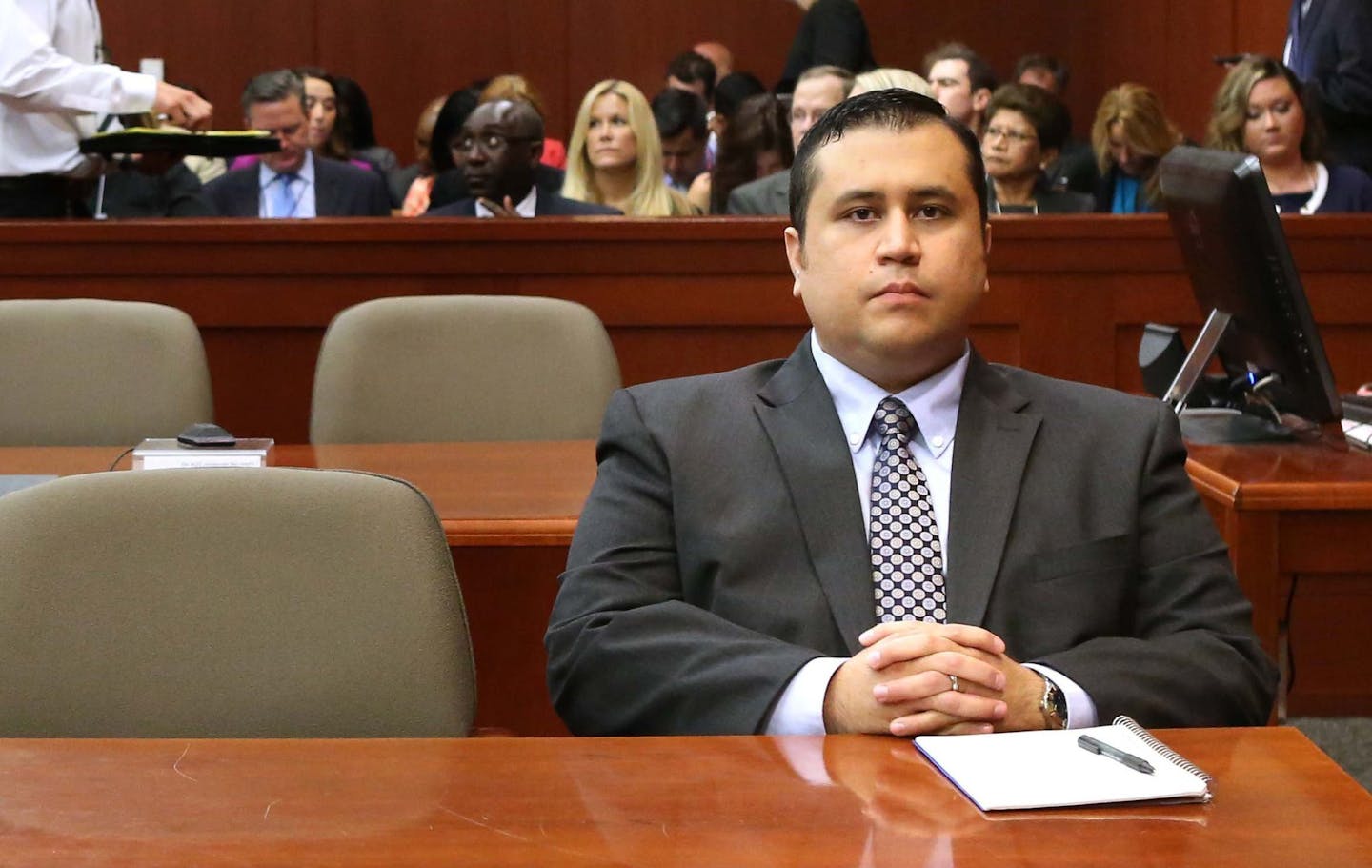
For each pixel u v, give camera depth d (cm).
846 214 179
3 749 141
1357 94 549
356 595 168
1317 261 382
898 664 154
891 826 123
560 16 976
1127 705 165
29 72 426
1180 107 916
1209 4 880
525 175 469
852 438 185
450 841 120
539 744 143
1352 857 117
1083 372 391
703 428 186
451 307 311
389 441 306
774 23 979
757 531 179
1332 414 261
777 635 175
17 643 164
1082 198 526
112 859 117
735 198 475
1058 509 179
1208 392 305
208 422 310
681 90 645
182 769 136
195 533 168
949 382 186
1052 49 1014
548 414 308
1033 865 116
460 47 973
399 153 976
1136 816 125
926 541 179
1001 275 388
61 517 167
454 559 271
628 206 526
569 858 117
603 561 182
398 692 167
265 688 167
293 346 392
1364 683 308
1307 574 237
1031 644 175
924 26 1011
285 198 582
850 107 182
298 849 119
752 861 117
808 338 192
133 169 511
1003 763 135
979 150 183
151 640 166
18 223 386
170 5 954
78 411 306
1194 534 182
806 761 139
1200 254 277
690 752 141
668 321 390
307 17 963
